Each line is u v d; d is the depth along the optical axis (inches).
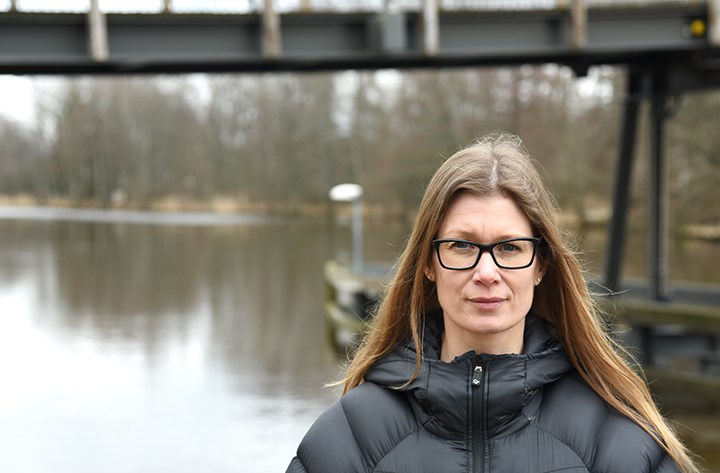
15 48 380.2
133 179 3122.5
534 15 414.0
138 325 647.1
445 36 414.3
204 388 446.6
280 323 653.9
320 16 407.8
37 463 329.4
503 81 1609.3
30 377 476.7
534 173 67.8
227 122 3024.1
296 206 2701.8
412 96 1946.4
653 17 416.8
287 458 331.9
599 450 64.1
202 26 396.5
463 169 66.5
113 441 357.1
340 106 2628.0
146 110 3112.7
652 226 475.8
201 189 3006.9
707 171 1072.8
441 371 65.4
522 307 65.5
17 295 821.9
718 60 432.5
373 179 2101.4
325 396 427.8
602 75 1309.1
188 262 1139.9
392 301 70.7
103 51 380.8
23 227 1937.7
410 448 65.7
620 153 485.1
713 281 847.1
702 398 419.5
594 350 67.4
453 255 65.7
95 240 1536.7
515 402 64.2
